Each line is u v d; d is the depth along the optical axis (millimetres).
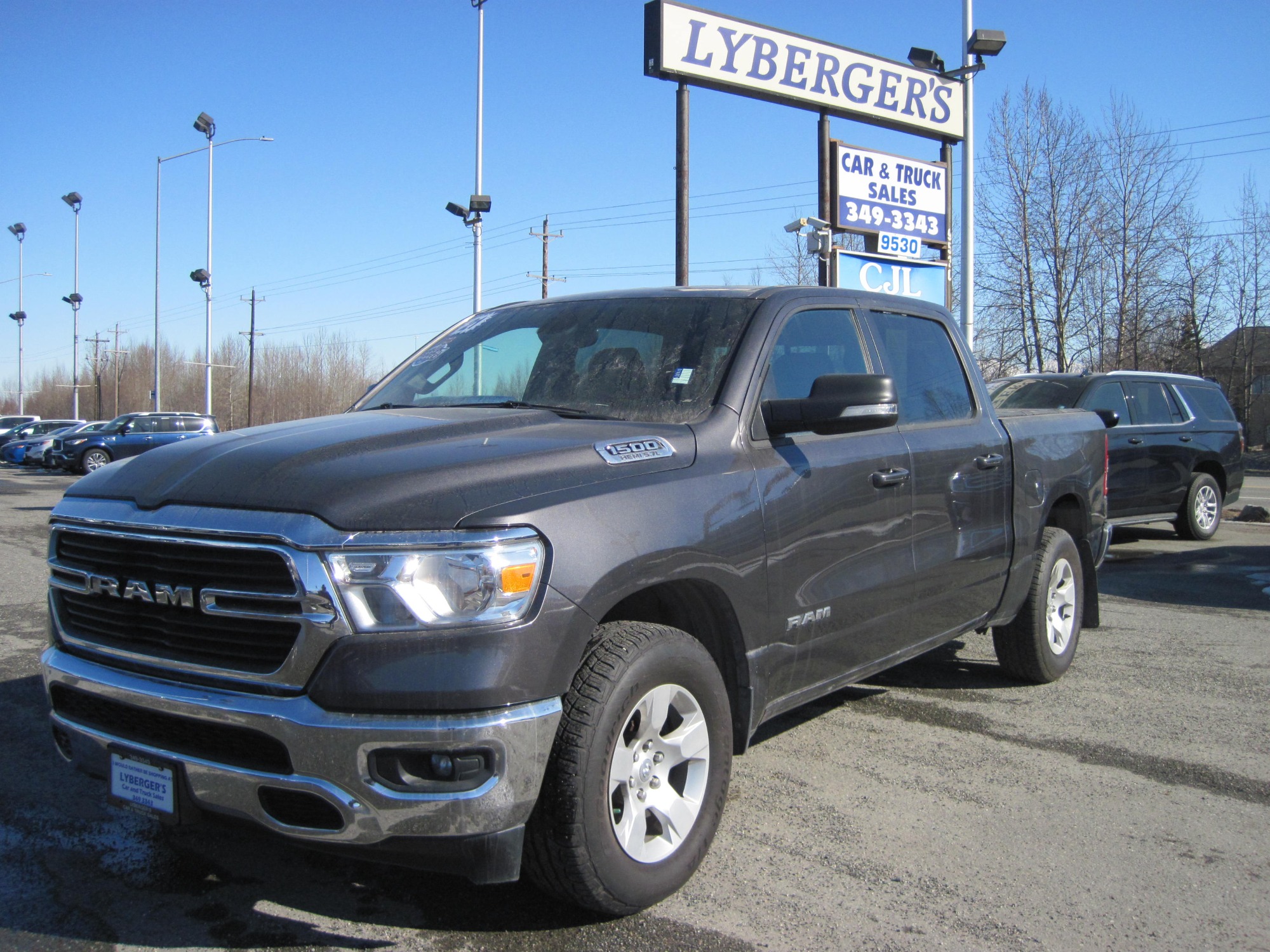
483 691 2461
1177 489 11211
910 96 18344
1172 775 4113
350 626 2447
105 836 3521
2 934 2846
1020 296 33188
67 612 3033
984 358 34250
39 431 40500
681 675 2957
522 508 2625
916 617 4172
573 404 3568
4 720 4816
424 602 2465
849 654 3807
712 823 3111
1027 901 3061
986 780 4051
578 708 2670
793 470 3469
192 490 2756
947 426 4504
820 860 3322
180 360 95562
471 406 3736
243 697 2527
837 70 17266
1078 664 5875
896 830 3564
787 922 2916
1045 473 5184
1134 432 10734
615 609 3184
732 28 16062
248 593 2533
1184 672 5699
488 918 2934
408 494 2582
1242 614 7324
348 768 2428
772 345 3650
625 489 2891
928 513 4172
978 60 14875
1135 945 2812
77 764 2963
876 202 18016
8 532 12680
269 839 2623
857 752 4371
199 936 2842
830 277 16656
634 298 4066
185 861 3326
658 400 3459
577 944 2787
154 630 2750
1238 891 3133
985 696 5246
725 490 3180
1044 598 5242
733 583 3150
